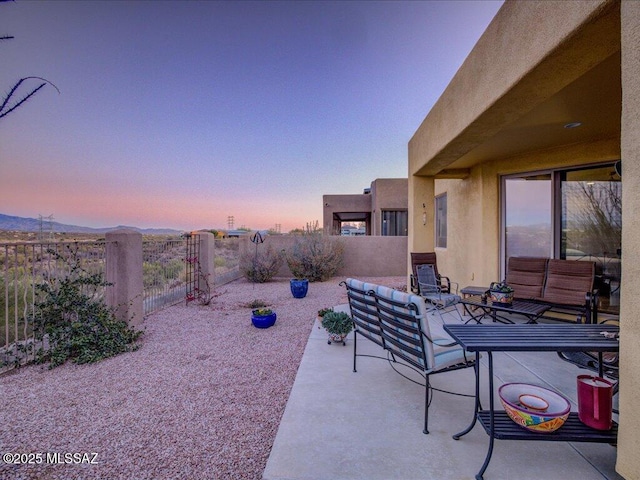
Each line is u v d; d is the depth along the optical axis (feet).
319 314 17.38
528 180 18.11
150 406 9.11
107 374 11.22
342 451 6.71
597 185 15.88
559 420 5.90
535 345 6.33
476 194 20.67
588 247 16.22
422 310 7.41
